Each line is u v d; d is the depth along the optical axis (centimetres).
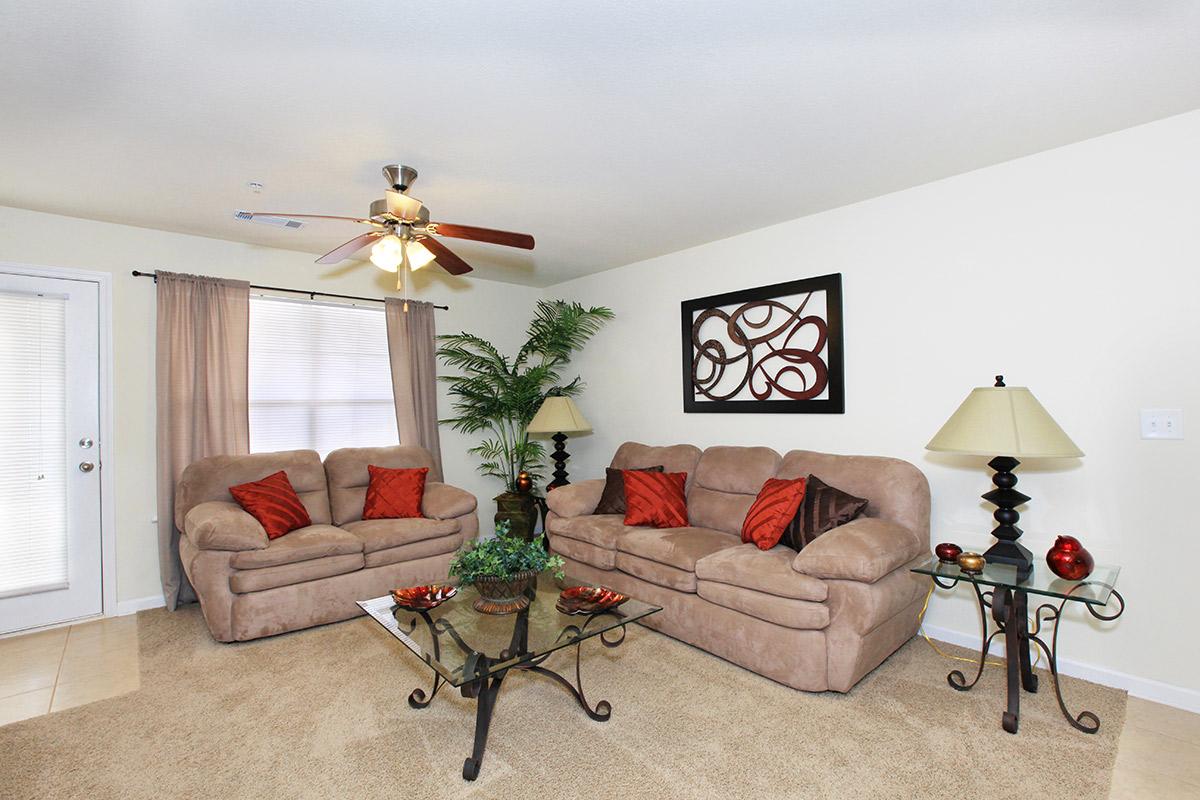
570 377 528
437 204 326
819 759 200
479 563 237
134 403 357
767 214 349
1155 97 219
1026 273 272
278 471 371
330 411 435
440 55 187
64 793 185
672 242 406
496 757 203
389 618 232
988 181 282
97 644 302
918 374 307
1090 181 254
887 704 236
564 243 407
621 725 223
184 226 358
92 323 345
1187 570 233
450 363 496
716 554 290
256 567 302
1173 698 234
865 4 165
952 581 295
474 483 511
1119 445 248
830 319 340
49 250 333
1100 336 253
